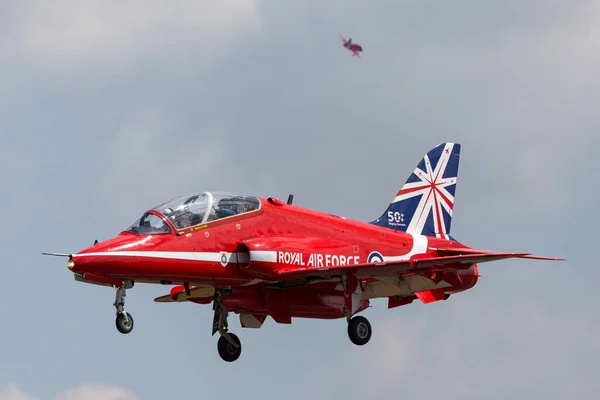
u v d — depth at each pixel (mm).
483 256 85625
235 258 88625
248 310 93625
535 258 86562
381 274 90375
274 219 91688
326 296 95812
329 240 93938
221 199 89875
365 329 95750
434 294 96875
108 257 82312
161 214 86938
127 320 86500
